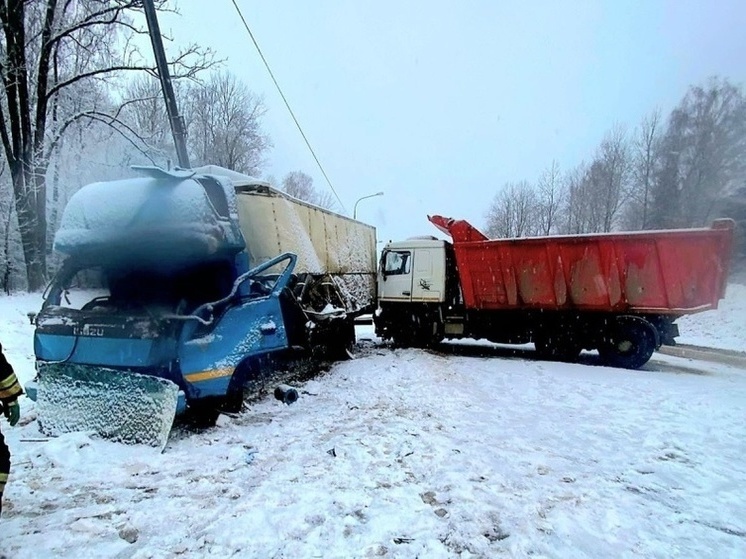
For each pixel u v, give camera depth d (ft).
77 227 18.54
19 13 49.83
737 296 64.54
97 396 16.25
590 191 132.16
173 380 16.65
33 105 58.13
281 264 25.43
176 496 12.18
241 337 18.58
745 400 23.70
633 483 13.46
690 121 119.14
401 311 44.52
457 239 41.91
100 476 13.32
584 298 36.24
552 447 16.39
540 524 10.95
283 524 10.78
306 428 18.07
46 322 17.67
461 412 20.86
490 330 40.86
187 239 17.12
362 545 9.97
